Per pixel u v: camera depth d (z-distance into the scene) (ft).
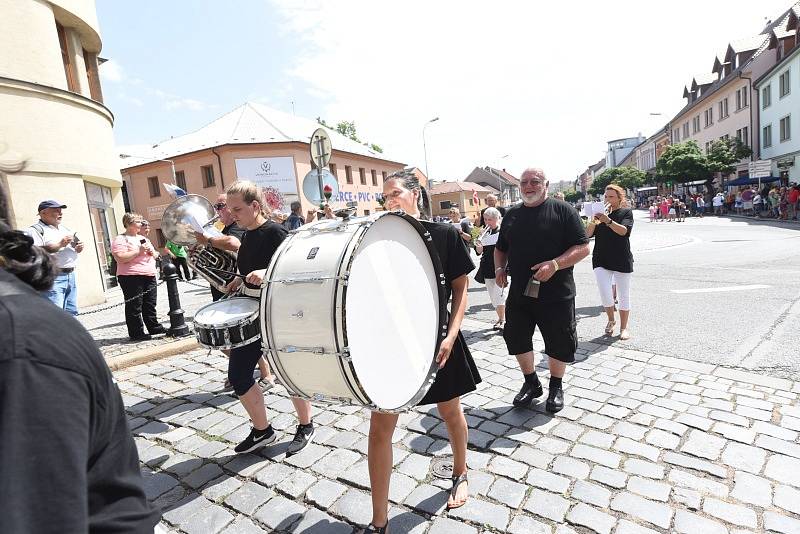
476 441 10.83
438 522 8.20
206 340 9.02
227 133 94.27
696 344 16.72
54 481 2.28
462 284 8.29
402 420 11.96
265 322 6.62
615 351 16.66
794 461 9.34
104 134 35.96
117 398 3.06
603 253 17.98
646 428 10.96
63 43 35.19
